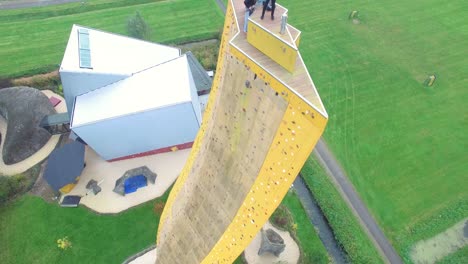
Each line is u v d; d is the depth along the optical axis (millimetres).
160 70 39969
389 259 34812
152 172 40000
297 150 17469
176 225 28172
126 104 37188
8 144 40625
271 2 17156
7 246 34531
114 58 40688
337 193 39281
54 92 49062
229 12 22094
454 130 45312
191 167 27609
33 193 38438
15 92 43781
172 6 62250
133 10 61219
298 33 17859
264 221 21391
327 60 53719
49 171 37812
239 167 21438
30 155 41594
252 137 19750
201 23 59406
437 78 51469
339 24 59844
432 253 35219
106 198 38344
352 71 52219
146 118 37094
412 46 56406
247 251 34625
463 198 39031
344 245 35469
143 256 34375
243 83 19156
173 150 42938
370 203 38562
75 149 39094
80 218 36656
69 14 60156
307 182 40312
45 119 42594
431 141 44094
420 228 36656
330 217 37438
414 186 40000
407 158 42406
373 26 59688
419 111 47281
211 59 53188
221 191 23359
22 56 53031
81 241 35062
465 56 55000
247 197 21438
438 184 40219
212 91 26375
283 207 38031
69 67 37406
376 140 43969
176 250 28812
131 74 39625
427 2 64938
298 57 17766
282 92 16812
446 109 47625
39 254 34125
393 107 47625
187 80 38812
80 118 36406
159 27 58250
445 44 56938
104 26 58188
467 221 37375
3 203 37406
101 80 38656
